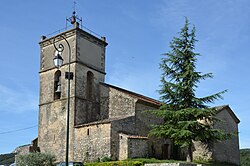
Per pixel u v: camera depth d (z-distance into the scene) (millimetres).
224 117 36688
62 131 35281
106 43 40625
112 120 31094
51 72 38125
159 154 35188
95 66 38656
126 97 35156
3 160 53125
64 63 37031
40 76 39125
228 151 36156
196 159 34750
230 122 37562
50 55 38750
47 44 39219
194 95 29719
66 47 37312
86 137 32500
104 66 39938
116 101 36062
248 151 50594
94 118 36844
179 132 27453
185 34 30234
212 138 29016
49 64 38531
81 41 37344
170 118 29156
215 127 34875
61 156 34594
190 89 29203
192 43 30219
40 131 37406
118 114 35406
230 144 36750
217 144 34656
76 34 36844
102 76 39219
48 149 36062
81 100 35812
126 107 34875
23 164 28484
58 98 37312
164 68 30156
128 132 32344
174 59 30000
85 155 32094
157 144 35250
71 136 34094
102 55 40000
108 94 37125
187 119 28859
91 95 37312
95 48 39156
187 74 29297
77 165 26766
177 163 25391
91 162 31000
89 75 38188
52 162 29625
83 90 36375
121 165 26984
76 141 33344
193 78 29328
